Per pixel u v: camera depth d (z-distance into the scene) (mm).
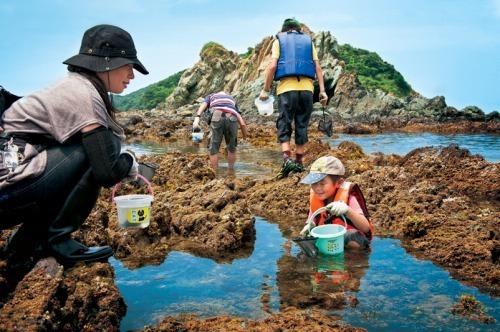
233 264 4461
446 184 7637
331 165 4793
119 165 3561
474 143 15539
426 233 5160
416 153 9211
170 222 5441
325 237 4547
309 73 8055
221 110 9508
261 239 5227
